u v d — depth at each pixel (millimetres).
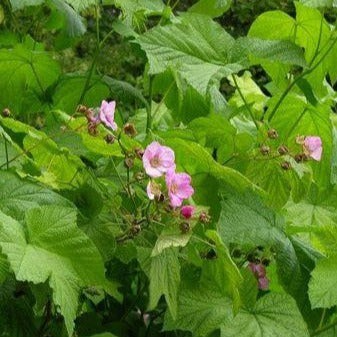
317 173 1188
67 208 827
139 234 951
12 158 1021
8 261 772
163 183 926
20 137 1140
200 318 976
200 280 998
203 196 1031
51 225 816
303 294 1050
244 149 1085
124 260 963
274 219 1051
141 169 974
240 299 957
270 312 996
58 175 989
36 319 1010
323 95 1286
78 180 977
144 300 1165
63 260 812
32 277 766
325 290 982
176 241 859
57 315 987
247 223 1021
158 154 876
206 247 977
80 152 1036
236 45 1100
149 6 1278
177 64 1065
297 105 1220
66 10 1259
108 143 903
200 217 887
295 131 1235
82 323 1110
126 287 1192
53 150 944
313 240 1126
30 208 822
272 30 1282
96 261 816
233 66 1076
